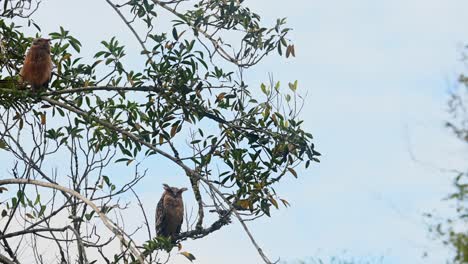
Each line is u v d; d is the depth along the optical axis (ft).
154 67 44.21
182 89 44.37
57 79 45.47
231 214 40.81
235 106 44.73
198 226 40.96
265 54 45.44
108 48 44.52
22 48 46.50
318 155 43.24
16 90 42.55
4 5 45.29
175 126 44.80
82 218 37.24
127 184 37.73
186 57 44.45
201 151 43.01
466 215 24.40
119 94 45.16
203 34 45.93
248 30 45.44
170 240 38.81
